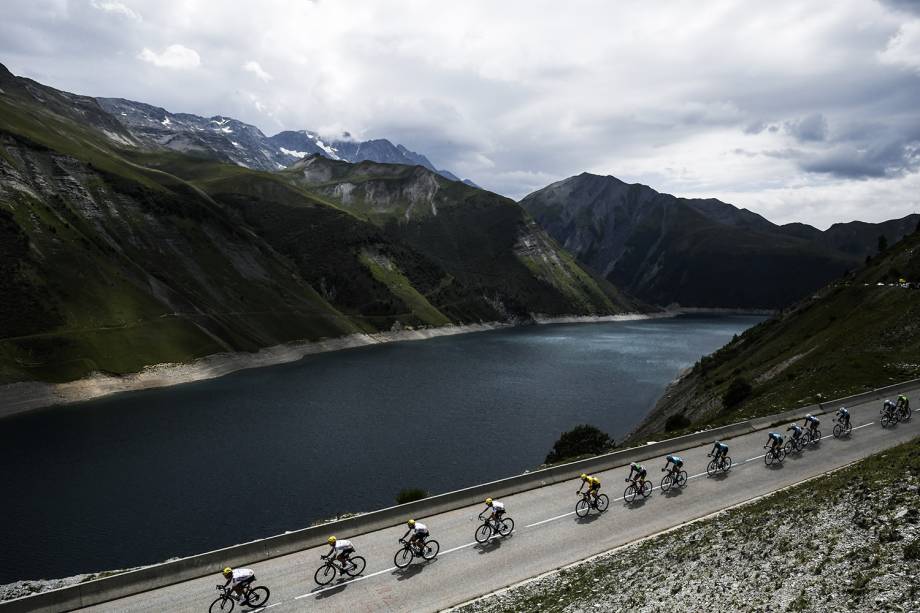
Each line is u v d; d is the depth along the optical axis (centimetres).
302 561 2698
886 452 2920
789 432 4462
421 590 2408
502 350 19100
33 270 12644
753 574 1850
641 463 3962
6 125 18012
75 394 10525
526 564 2603
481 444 7631
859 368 5834
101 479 6181
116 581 2417
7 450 7275
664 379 13150
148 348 12838
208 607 2317
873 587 1508
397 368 14775
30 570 4253
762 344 9538
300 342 17962
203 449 7312
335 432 8200
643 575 2155
